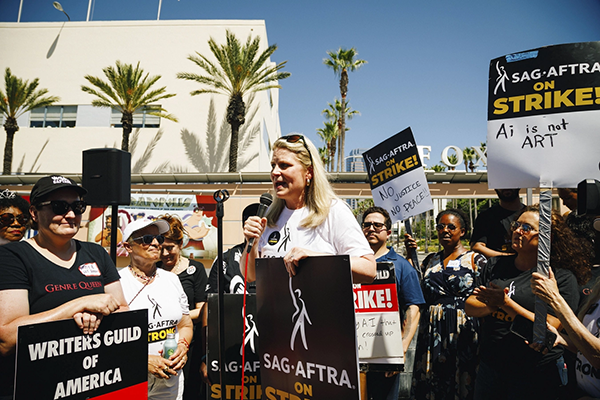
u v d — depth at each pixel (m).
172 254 3.70
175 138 22.77
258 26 23.58
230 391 2.54
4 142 23.42
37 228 2.08
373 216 3.52
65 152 23.03
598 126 2.35
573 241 2.52
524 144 2.50
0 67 23.86
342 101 31.25
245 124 22.62
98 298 1.92
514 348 2.52
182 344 2.88
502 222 4.05
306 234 2.02
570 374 2.68
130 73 20.44
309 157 2.05
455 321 3.39
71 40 23.97
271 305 1.91
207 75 23.27
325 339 1.65
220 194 2.15
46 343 1.69
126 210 15.41
